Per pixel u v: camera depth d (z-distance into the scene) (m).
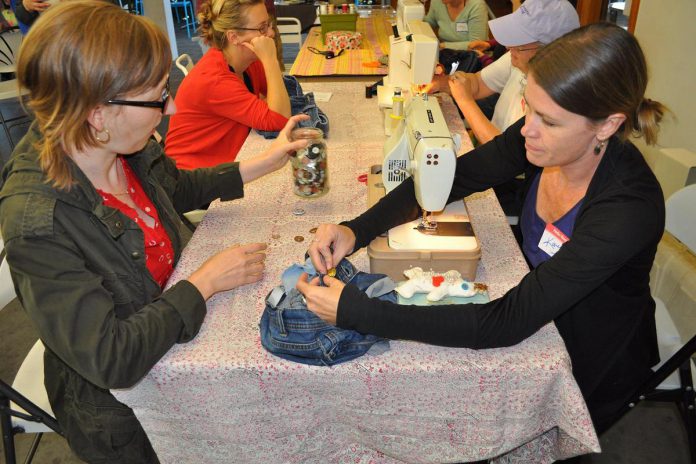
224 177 1.45
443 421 1.01
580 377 1.19
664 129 2.56
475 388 0.95
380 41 3.33
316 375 0.94
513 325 0.91
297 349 0.94
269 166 1.48
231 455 1.08
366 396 0.98
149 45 0.89
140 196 1.20
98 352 0.87
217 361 0.95
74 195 0.94
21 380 1.40
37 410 1.24
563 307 0.91
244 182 1.47
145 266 1.06
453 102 2.24
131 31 0.87
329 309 0.93
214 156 2.14
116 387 0.90
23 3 3.63
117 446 1.16
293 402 1.00
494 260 1.21
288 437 1.06
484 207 1.43
